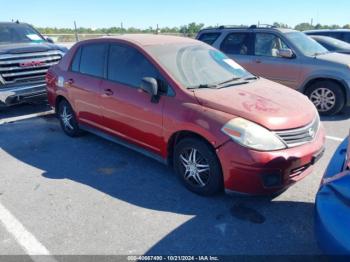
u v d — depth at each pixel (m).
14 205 3.62
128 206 3.56
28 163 4.69
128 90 4.24
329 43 9.95
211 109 3.46
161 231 3.14
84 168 4.50
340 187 2.21
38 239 3.06
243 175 3.24
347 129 6.00
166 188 3.92
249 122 3.25
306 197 3.66
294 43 7.09
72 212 3.46
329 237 2.09
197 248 2.92
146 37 4.66
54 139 5.62
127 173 4.32
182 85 3.79
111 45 4.63
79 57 5.16
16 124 6.50
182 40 4.72
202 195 3.70
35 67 7.14
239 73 4.51
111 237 3.07
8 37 7.84
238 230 3.14
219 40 8.06
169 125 3.75
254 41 7.57
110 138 4.80
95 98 4.75
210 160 3.46
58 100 5.71
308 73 6.82
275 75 7.27
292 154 3.24
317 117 3.77
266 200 3.61
